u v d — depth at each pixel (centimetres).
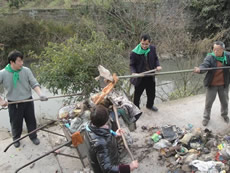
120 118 307
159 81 877
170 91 787
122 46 588
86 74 489
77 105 335
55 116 633
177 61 743
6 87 341
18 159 355
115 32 690
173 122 435
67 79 491
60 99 729
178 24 777
